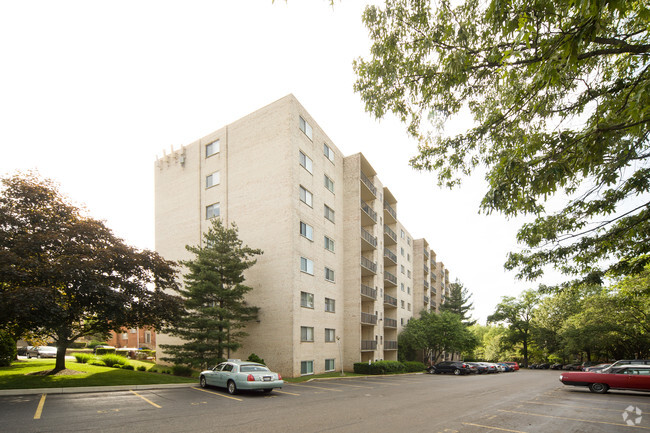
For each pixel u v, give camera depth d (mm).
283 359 24516
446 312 48406
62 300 16438
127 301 17672
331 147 33750
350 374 28797
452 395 16734
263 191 27719
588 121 7719
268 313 25750
